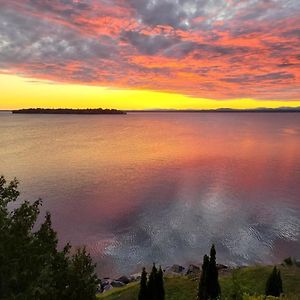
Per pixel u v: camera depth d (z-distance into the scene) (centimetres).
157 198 9475
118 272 5519
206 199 9312
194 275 4916
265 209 8444
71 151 18925
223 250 6234
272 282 3678
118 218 7862
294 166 14375
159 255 6075
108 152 18675
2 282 1263
